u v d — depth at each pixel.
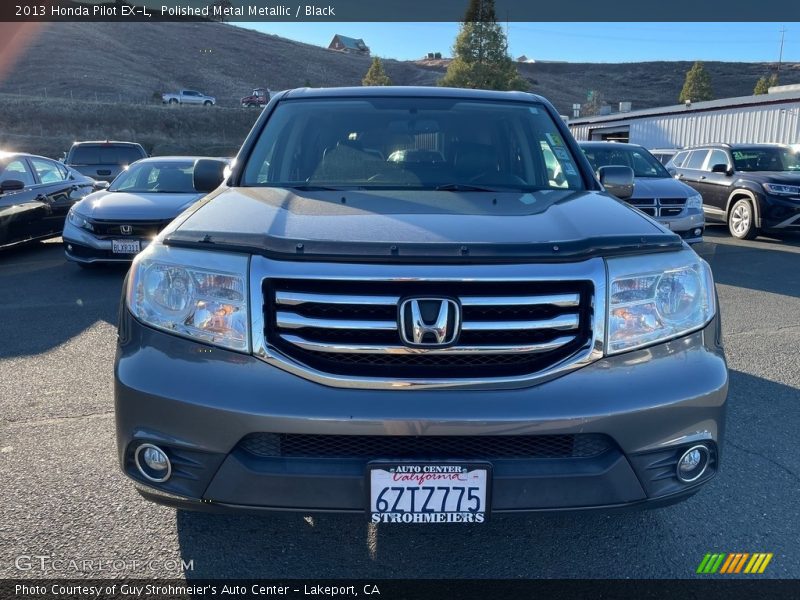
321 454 2.13
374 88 3.89
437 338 2.10
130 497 2.97
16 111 47.59
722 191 12.45
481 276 2.11
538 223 2.44
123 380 2.21
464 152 3.45
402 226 2.36
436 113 3.67
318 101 3.74
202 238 2.29
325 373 2.10
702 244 11.38
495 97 3.87
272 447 2.14
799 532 2.77
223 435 2.09
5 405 4.05
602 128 32.28
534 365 2.15
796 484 3.16
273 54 115.00
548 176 3.37
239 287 2.17
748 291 7.53
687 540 2.72
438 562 2.57
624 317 2.21
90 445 3.50
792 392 4.36
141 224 8.02
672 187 9.24
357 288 2.12
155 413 2.15
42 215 10.05
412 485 2.09
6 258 9.73
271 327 2.16
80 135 47.09
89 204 8.45
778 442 3.62
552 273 2.15
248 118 55.84
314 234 2.27
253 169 3.34
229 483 2.12
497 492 2.11
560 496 2.13
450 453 2.13
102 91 69.75
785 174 11.81
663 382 2.19
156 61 94.50
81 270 8.68
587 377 2.14
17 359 4.95
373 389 2.08
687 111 27.42
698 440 2.23
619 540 2.71
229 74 97.94
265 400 2.07
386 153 3.43
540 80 122.62
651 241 2.34
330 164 3.38
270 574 2.48
